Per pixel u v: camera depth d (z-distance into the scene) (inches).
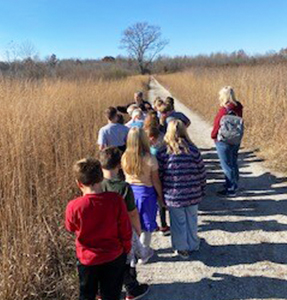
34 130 245.1
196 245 184.4
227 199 257.8
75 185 245.8
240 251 185.9
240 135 250.8
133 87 1059.9
